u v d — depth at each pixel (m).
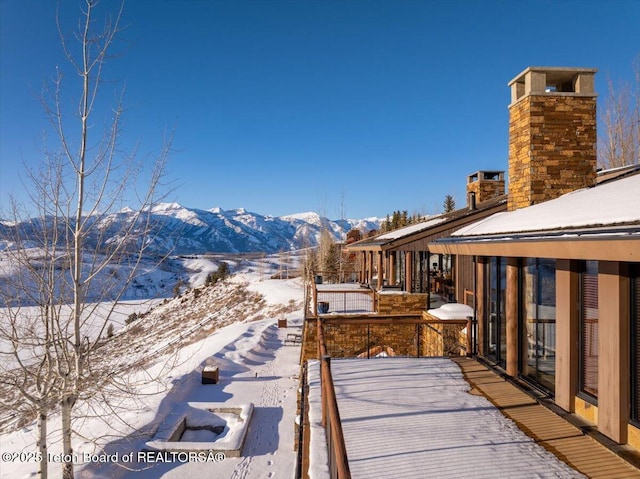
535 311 5.80
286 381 13.45
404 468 3.66
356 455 3.92
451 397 5.43
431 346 10.83
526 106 7.11
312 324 12.71
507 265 6.31
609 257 3.32
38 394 6.10
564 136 7.06
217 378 13.12
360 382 6.10
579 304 4.76
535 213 5.52
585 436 4.27
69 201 6.40
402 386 5.89
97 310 6.86
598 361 4.31
